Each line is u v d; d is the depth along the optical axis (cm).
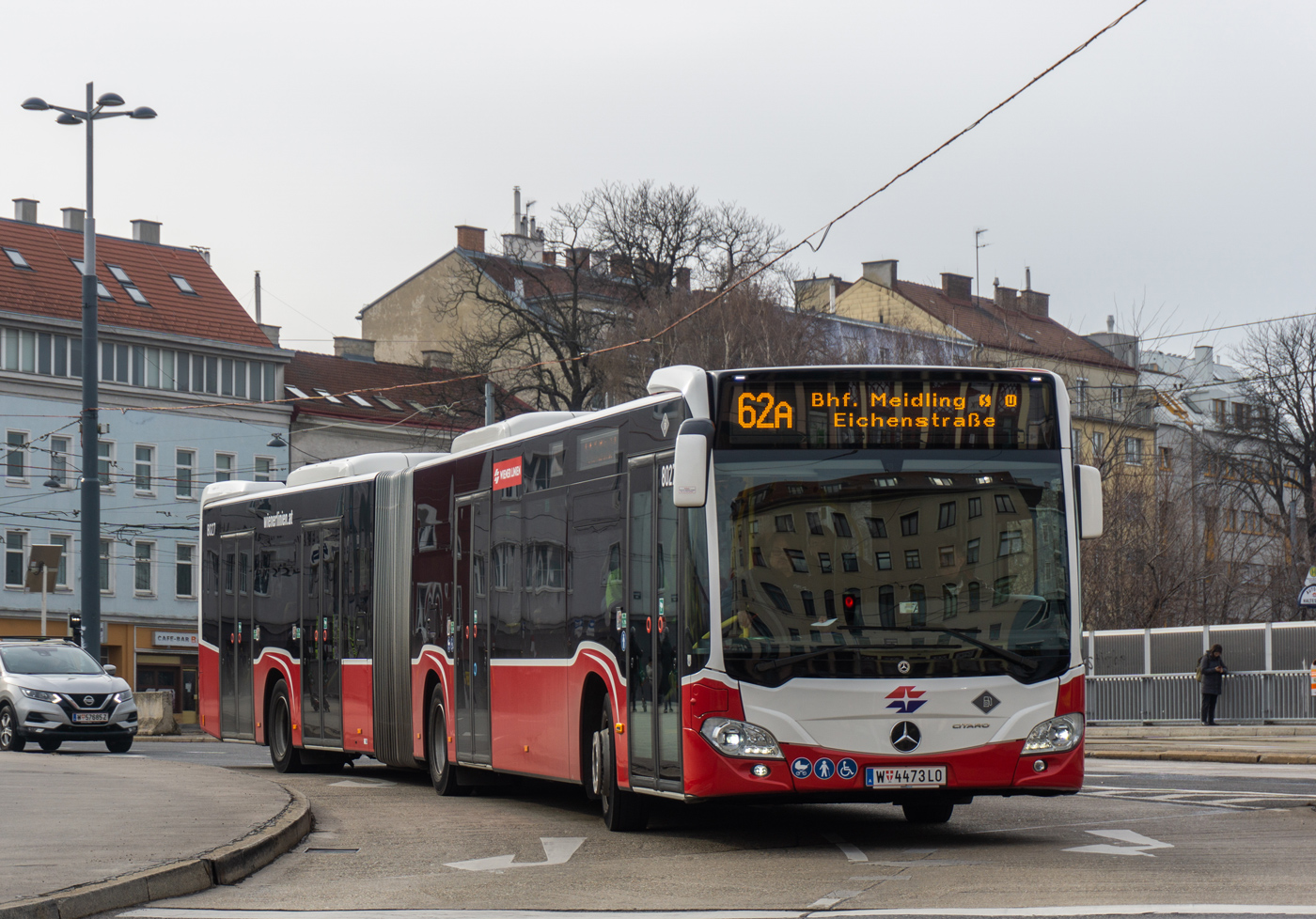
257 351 7050
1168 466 5491
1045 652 1234
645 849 1288
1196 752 2500
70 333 6575
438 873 1163
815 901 983
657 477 1318
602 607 1416
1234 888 992
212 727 2506
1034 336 8575
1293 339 6662
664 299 5653
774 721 1205
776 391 1244
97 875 1026
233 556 2473
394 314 8238
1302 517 6366
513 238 7125
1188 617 5084
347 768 2328
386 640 1967
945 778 1209
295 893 1067
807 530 1230
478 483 1728
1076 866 1112
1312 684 3484
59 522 6512
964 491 1246
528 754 1570
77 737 2877
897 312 8338
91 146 3662
